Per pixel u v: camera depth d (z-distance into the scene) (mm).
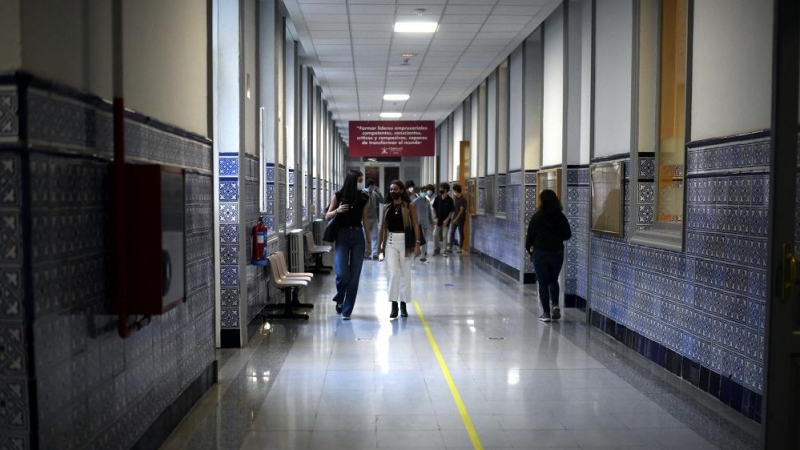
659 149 6582
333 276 12945
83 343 2957
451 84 15938
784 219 3547
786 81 3502
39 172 2594
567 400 4980
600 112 7914
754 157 4461
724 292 4867
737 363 4688
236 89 6539
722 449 4012
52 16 2695
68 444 2811
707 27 5148
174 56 4285
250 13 7395
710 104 5109
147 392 3754
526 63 11438
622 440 4160
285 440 4125
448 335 7332
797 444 3607
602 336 7340
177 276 3574
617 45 7344
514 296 10266
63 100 2775
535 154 11508
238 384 5363
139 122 3576
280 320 8234
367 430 4316
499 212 13953
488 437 4203
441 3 9039
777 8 3482
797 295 3568
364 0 8875
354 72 14219
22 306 2529
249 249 7082
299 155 12117
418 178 35250
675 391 5223
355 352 6508
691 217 5402
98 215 3117
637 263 6574
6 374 2549
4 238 2521
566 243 9422
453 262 15500
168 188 3395
